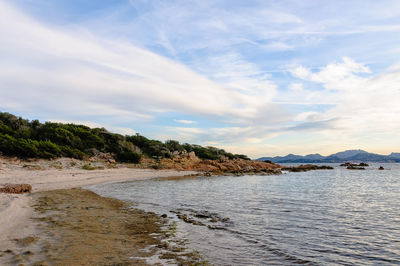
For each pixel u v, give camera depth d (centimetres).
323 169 10169
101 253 770
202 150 8619
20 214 1184
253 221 1380
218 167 6762
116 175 4166
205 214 1529
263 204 1966
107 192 2431
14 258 672
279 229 1227
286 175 6341
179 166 6209
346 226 1315
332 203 2089
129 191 2578
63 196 1950
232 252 884
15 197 1658
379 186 3719
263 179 4838
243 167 7438
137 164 5703
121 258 747
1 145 4172
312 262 822
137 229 1115
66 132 5606
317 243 1026
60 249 768
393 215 1616
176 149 8094
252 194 2580
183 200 2080
